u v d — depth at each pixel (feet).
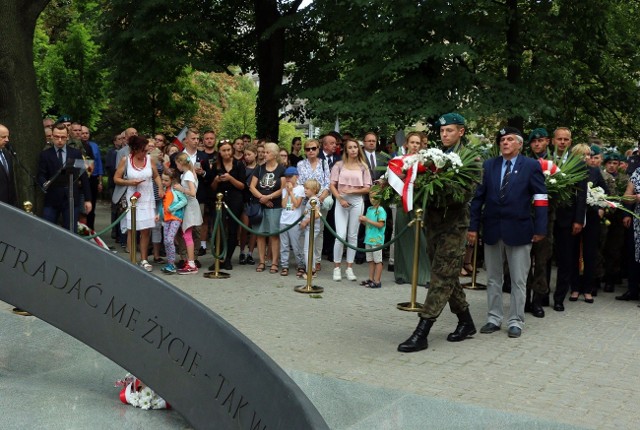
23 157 33.40
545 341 22.76
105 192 76.13
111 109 80.84
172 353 14.05
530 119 43.70
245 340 13.11
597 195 28.99
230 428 13.01
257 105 57.82
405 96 41.34
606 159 37.06
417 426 14.79
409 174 20.51
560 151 28.94
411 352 20.79
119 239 42.34
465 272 35.35
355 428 14.62
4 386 16.30
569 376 18.90
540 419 15.23
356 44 43.45
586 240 30.30
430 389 17.40
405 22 41.39
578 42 48.67
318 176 33.24
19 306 15.29
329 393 16.69
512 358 20.53
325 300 27.99
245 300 27.45
